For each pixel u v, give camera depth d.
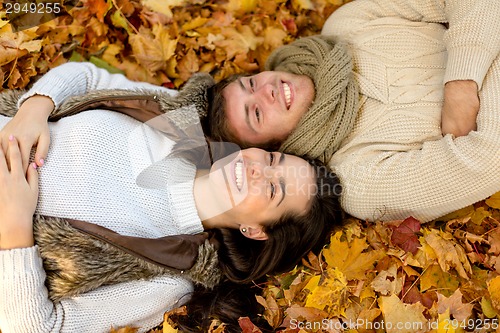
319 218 1.71
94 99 1.63
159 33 2.00
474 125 1.62
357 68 1.79
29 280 1.41
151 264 1.53
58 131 1.59
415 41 1.78
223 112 1.74
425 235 1.65
